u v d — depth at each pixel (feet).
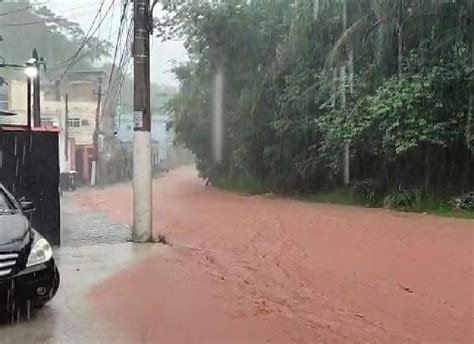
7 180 35.73
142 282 27.20
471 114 63.46
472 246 41.68
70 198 92.73
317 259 37.04
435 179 72.02
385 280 31.04
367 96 71.41
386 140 68.74
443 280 31.01
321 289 28.86
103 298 24.30
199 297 25.30
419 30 68.18
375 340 20.99
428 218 60.70
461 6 64.23
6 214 23.76
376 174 80.23
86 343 18.94
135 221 38.83
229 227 52.80
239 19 102.27
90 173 149.69
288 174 98.02
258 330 21.31
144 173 38.55
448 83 64.39
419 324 23.18
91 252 34.47
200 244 42.09
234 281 29.48
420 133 65.87
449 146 68.44
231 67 106.32
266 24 99.25
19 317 21.45
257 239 45.42
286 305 25.44
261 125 100.22
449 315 24.52
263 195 100.12
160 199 90.38
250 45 102.94
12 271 20.20
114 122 164.86
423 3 65.77
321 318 23.59
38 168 36.65
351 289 28.94
